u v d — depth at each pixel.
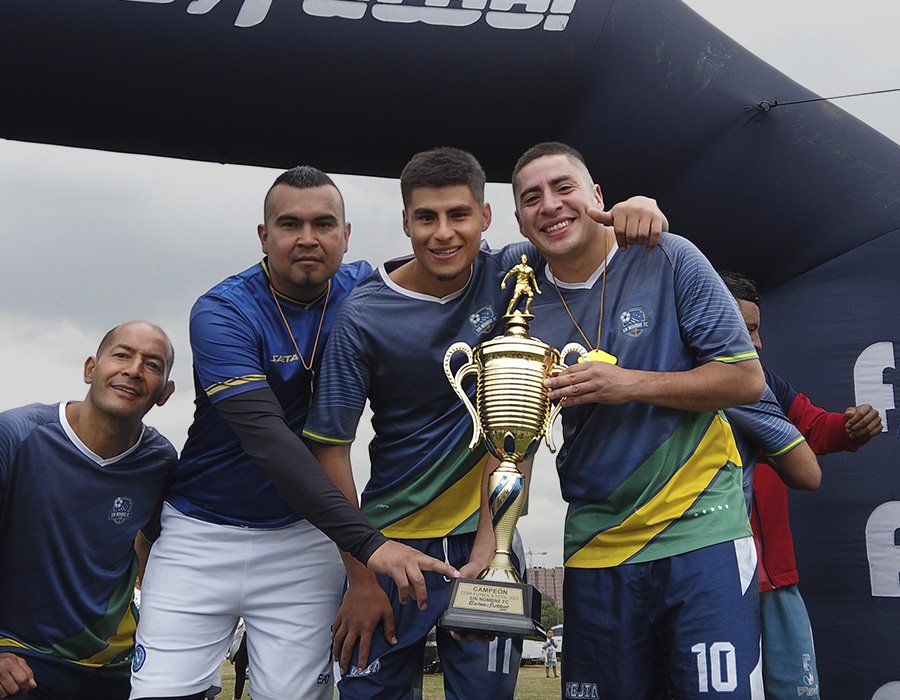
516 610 2.21
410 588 2.23
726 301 2.32
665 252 2.41
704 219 3.60
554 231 2.36
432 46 3.40
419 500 2.52
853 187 3.54
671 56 3.54
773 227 3.57
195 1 3.28
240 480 2.80
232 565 2.80
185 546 2.83
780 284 3.67
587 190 2.39
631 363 2.35
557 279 2.50
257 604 2.83
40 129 3.57
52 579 2.98
